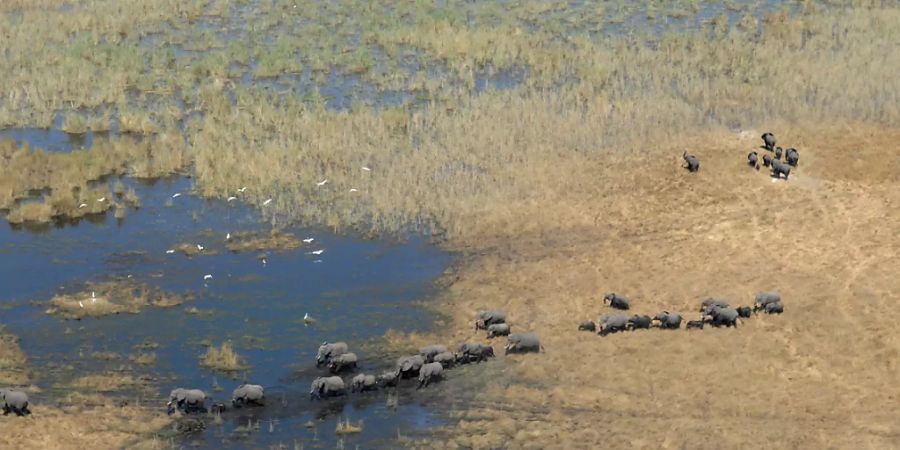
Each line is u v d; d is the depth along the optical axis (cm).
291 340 13550
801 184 16975
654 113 19412
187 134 19238
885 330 13350
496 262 15312
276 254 15562
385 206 16662
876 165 17438
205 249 15688
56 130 19525
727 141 18338
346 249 15712
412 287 14788
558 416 11944
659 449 11319
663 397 12244
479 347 13000
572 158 17988
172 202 17000
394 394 12388
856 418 11812
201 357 13175
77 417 11919
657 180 17188
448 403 12212
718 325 13550
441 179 17475
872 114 19038
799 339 13250
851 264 14838
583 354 13088
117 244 15862
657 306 14150
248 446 11450
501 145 18300
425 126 19275
